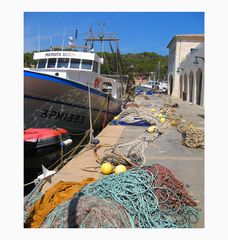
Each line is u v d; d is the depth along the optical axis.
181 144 8.80
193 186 5.32
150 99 33.22
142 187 4.02
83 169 6.25
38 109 9.34
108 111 15.21
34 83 8.75
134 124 12.91
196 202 4.57
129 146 7.97
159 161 6.94
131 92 32.81
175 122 12.66
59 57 12.52
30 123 9.44
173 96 39.34
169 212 3.95
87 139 12.19
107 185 4.01
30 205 4.01
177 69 37.44
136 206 3.70
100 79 14.95
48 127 10.10
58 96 9.66
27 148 7.96
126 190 3.87
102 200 3.62
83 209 3.39
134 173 4.29
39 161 8.23
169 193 4.12
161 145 8.67
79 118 11.38
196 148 8.32
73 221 3.28
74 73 12.45
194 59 27.38
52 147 8.34
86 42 17.16
